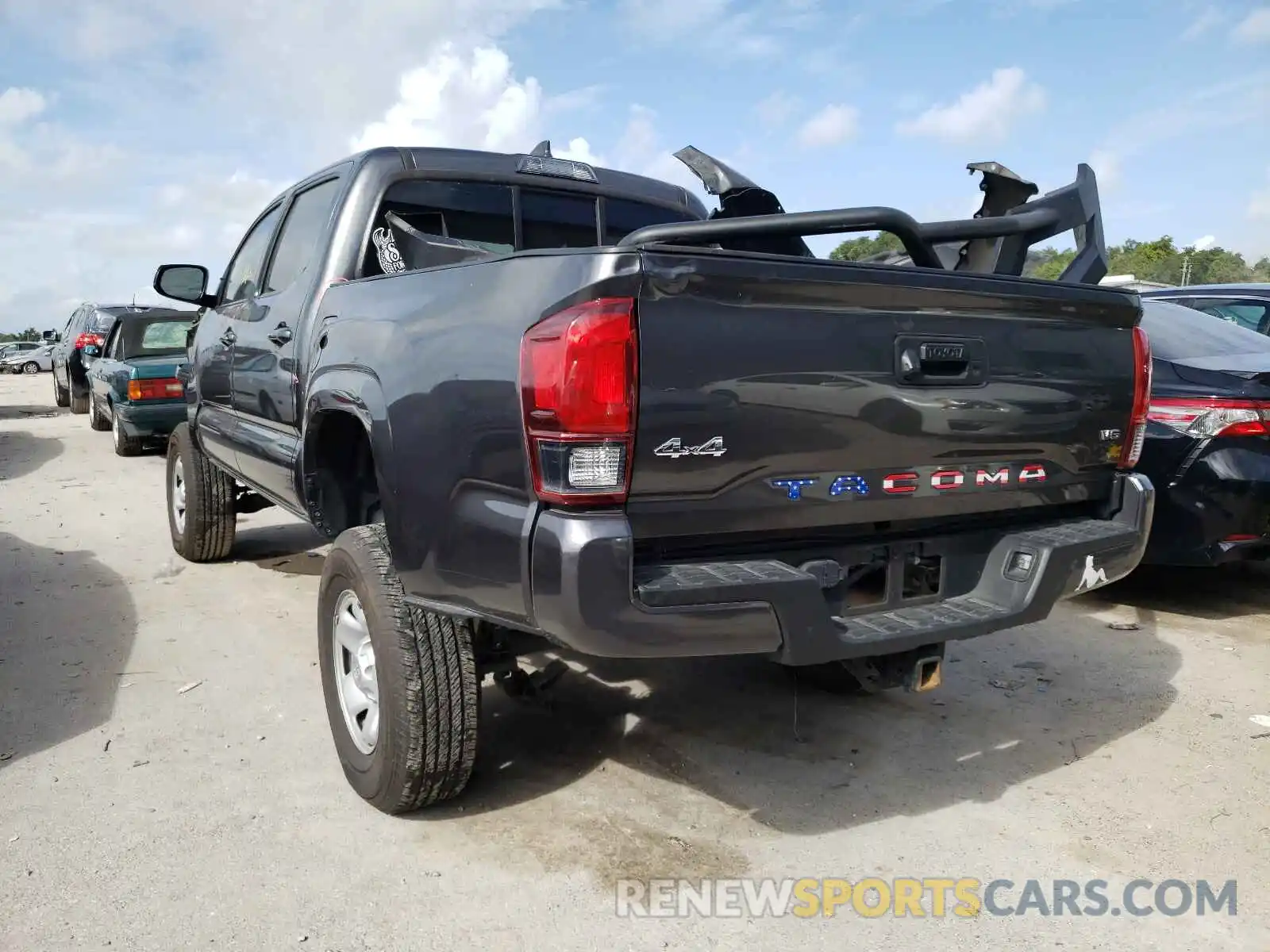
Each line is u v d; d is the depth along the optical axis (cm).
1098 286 316
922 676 291
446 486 262
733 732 375
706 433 236
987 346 282
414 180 411
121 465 1061
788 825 306
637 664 447
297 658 448
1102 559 302
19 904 260
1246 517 475
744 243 348
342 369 327
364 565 297
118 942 245
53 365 1848
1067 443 306
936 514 283
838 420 255
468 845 292
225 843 291
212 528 596
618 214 476
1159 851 292
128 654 452
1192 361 500
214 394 532
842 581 275
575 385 223
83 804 313
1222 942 251
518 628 255
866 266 255
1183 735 373
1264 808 318
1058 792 329
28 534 709
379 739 297
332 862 282
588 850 290
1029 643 480
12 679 420
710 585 235
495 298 250
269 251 484
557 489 228
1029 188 353
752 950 246
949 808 318
